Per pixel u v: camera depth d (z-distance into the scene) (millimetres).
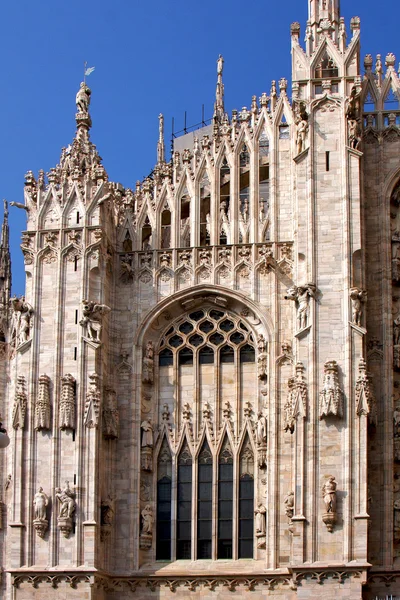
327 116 60844
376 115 62719
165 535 59688
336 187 59719
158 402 61562
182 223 64562
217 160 63969
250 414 60469
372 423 57281
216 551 58969
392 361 59031
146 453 60344
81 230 61719
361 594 54031
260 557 58000
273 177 62656
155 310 62062
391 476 57281
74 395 59312
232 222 62594
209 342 61844
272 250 61438
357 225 59000
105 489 59375
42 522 57562
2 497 63750
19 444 58938
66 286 61156
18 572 56969
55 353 60062
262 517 58219
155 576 57938
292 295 58469
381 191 61500
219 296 61625
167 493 60344
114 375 61344
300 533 55156
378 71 63469
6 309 67750
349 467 55625
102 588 57781
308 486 55719
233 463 60031
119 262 63125
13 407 59812
